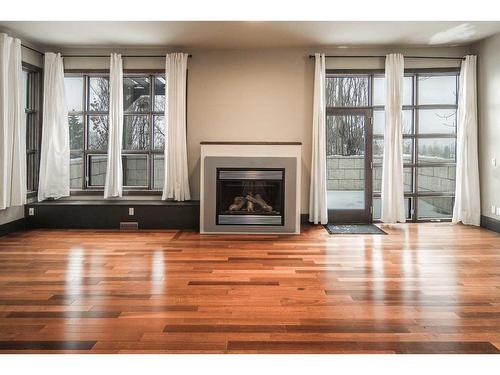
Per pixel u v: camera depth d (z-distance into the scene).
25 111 6.50
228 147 6.15
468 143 6.67
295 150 6.12
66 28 5.71
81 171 6.95
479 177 6.72
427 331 2.84
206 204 6.14
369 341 2.68
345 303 3.35
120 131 6.70
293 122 6.83
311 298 3.46
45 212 6.40
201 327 2.89
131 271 4.20
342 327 2.90
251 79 6.80
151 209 6.41
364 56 6.79
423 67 6.82
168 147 6.67
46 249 5.11
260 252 5.02
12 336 2.74
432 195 7.02
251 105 6.82
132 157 6.96
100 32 5.89
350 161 6.95
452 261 4.61
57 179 6.63
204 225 6.14
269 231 6.13
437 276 4.06
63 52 6.74
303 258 4.74
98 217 6.41
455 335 2.78
